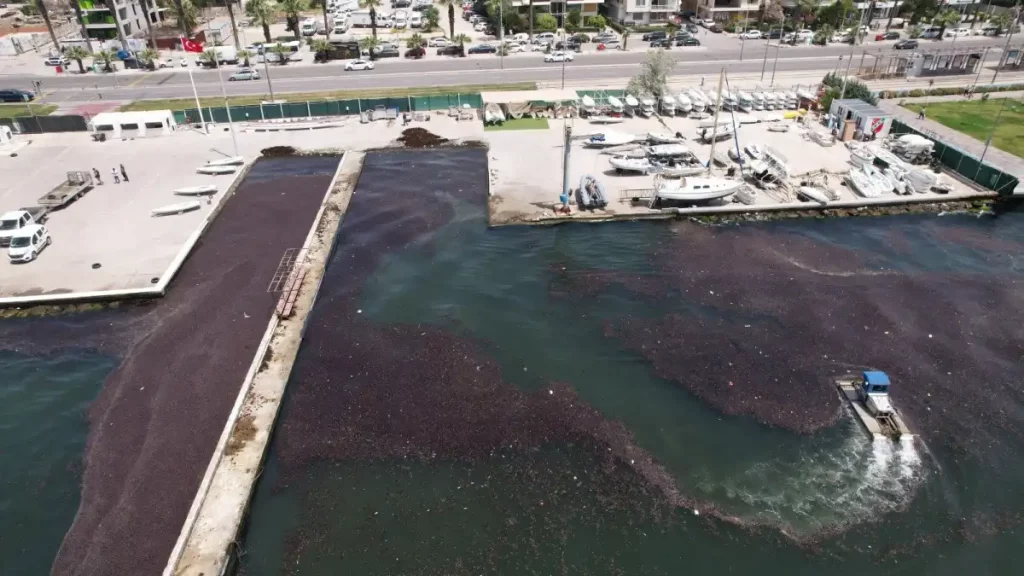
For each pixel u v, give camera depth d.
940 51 99.94
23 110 85.38
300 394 36.94
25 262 49.78
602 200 57.00
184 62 110.00
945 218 55.72
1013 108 79.75
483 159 69.88
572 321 42.84
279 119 81.94
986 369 37.56
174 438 33.75
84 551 27.95
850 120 71.12
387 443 33.44
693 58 107.56
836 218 56.09
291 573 27.22
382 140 75.75
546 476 31.31
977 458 31.92
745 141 71.50
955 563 27.12
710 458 32.12
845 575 26.62
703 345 40.00
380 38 124.12
